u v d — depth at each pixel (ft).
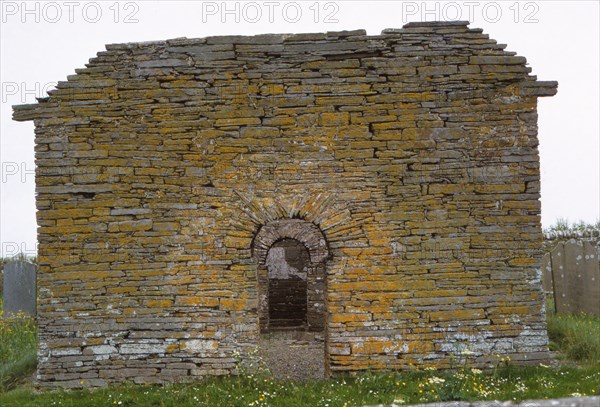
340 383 29.76
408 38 31.48
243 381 30.12
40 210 31.17
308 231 54.85
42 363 30.91
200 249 31.14
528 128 31.60
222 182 31.27
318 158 31.30
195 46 31.40
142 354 30.96
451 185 31.30
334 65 31.35
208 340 30.91
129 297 31.07
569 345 34.63
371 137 31.30
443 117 31.48
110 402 27.99
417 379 29.73
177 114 31.37
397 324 30.94
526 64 31.73
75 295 31.07
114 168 31.22
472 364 30.89
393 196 31.22
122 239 31.14
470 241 31.24
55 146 31.27
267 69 31.35
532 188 31.48
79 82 31.40
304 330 55.31
